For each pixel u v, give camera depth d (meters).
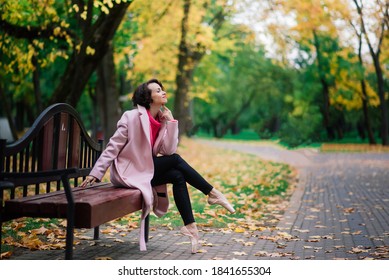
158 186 5.76
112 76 21.23
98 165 5.35
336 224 7.68
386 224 7.71
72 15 15.22
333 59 38.72
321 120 43.19
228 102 65.31
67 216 4.28
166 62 26.84
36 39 14.27
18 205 4.34
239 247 5.97
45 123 5.13
